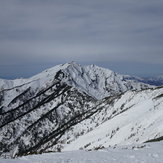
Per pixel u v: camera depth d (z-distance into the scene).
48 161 18.56
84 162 17.31
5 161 19.66
